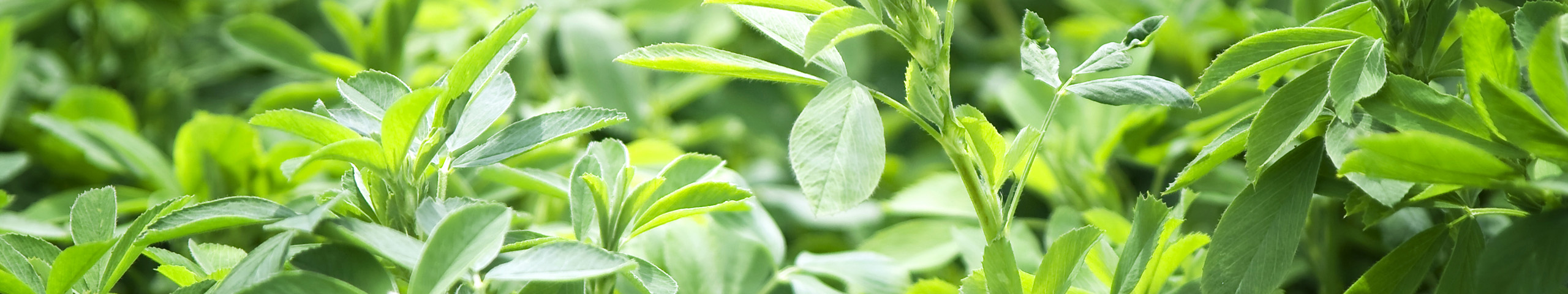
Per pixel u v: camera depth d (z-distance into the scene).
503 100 0.33
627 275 0.33
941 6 0.71
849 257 0.42
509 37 0.31
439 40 0.60
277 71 0.68
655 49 0.32
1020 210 0.56
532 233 0.33
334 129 0.32
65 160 0.56
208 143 0.45
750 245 0.42
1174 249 0.35
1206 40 0.54
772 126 0.69
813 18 0.34
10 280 0.32
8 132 0.56
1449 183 0.30
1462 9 0.43
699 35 0.66
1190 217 0.47
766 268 0.41
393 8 0.49
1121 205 0.48
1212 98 0.45
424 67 0.56
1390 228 0.42
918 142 0.67
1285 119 0.32
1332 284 0.43
